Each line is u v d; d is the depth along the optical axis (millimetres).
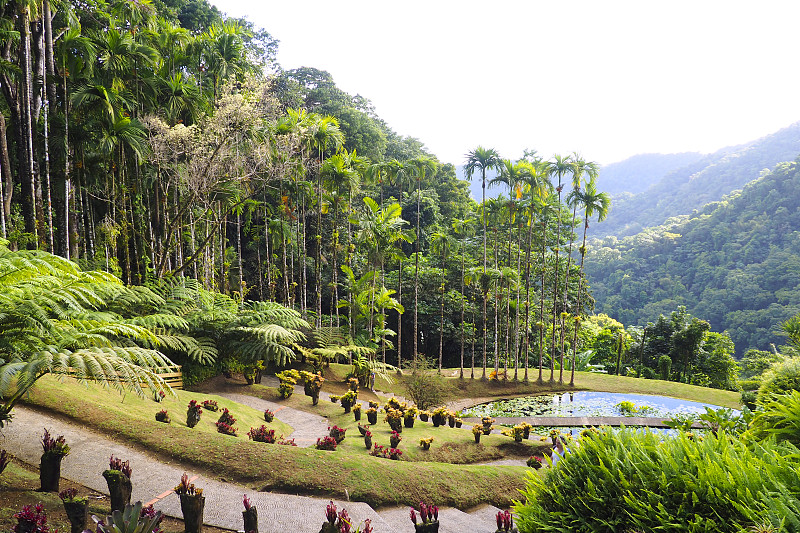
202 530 5633
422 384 19359
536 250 35594
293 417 13680
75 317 8664
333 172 22688
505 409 21688
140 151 15609
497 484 9570
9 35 13430
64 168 14594
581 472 4516
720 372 32906
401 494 8297
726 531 3322
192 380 14914
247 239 32156
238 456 8062
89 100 14875
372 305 23000
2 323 6617
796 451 4215
